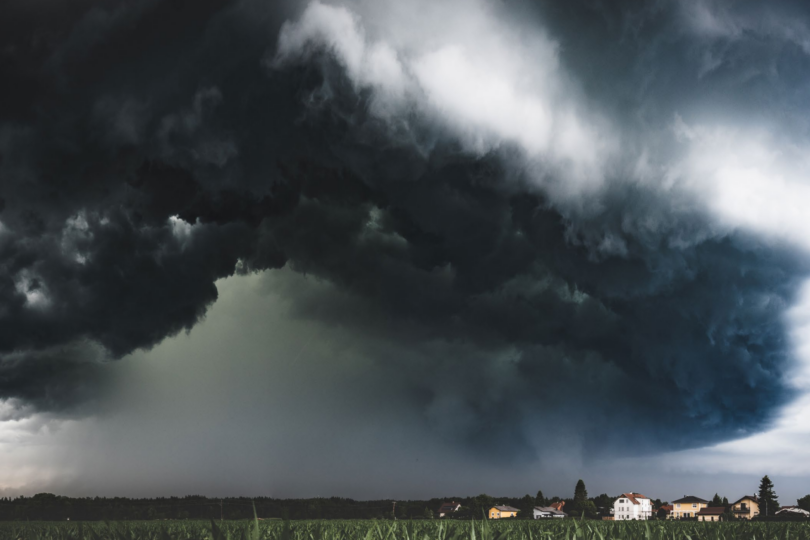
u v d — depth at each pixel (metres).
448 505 124.25
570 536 8.23
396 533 8.01
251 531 4.80
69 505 90.62
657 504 142.75
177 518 87.00
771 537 11.30
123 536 5.86
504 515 119.88
